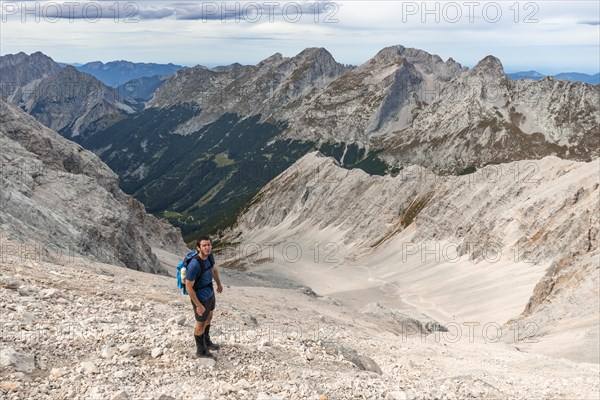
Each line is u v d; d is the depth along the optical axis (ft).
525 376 77.97
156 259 291.38
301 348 54.44
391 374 63.05
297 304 153.89
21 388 34.19
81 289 66.85
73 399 34.17
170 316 62.13
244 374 42.45
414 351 102.06
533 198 467.93
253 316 89.97
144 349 43.80
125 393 34.47
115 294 70.64
